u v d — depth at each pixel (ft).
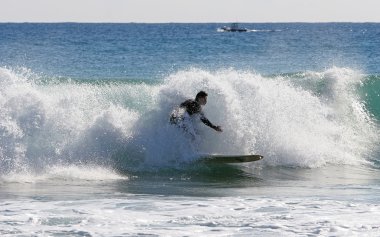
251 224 108.37
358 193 141.59
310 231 103.81
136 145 174.29
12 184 148.36
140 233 102.83
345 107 220.43
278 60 499.51
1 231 103.55
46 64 442.50
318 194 140.05
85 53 553.64
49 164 164.86
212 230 104.63
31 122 167.73
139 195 137.80
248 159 173.17
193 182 157.79
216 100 184.75
